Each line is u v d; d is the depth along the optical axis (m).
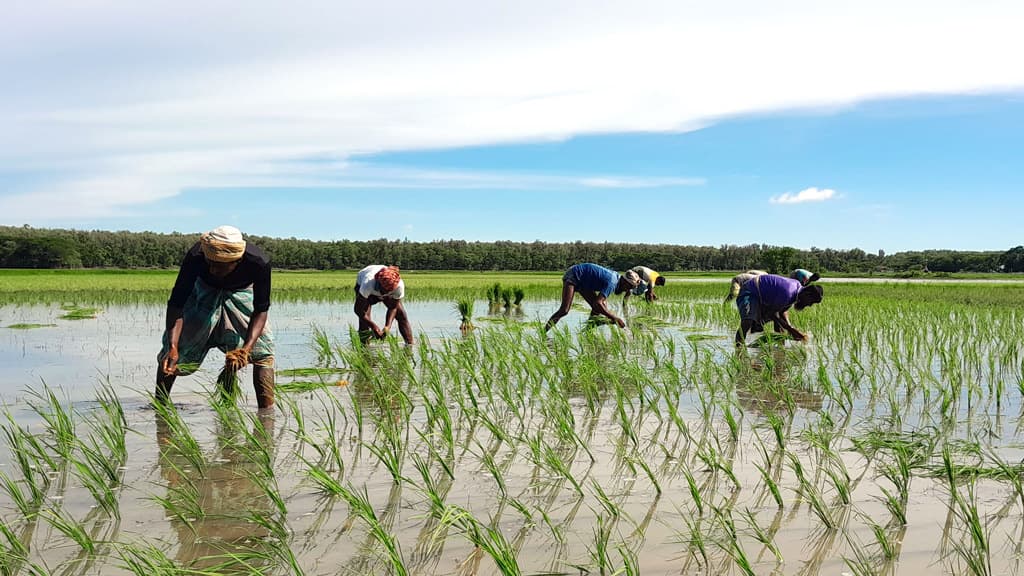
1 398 7.77
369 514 3.76
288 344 12.69
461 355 9.48
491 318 18.16
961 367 9.84
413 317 19.02
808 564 3.67
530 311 21.77
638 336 12.83
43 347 12.22
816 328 14.52
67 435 5.58
